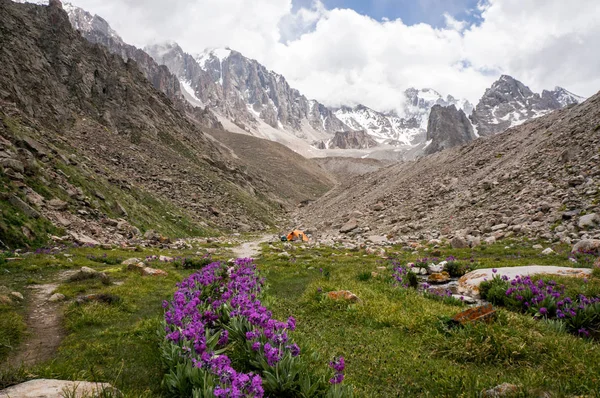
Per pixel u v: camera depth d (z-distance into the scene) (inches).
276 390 222.4
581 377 231.0
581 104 2146.9
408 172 3595.0
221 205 3484.3
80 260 799.1
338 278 636.7
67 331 354.3
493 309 344.8
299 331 365.7
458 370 260.1
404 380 255.8
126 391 225.3
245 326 291.0
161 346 283.4
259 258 1102.4
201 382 207.9
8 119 1713.8
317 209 4658.0
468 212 1473.9
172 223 2240.4
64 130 2977.4
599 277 461.7
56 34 4175.7
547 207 1060.5
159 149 3902.6
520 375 247.0
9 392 199.9
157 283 603.5
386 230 1833.2
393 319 382.9
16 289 514.3
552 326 331.3
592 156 1216.2
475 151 2768.2
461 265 680.4
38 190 1268.5
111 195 1819.6
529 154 1738.4
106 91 4207.7
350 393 206.1
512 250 852.6
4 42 3174.2
